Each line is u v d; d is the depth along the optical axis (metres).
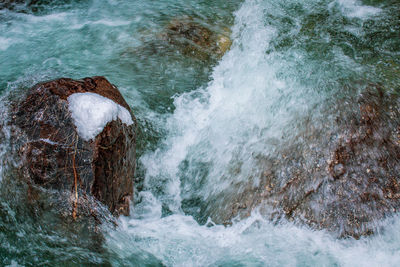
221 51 5.09
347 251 3.15
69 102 3.13
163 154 4.17
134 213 3.62
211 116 4.36
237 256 3.24
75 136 3.03
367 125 3.65
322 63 4.53
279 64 4.60
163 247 3.35
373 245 3.16
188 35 5.39
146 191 3.91
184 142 4.26
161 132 4.30
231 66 4.83
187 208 3.79
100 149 3.04
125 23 5.83
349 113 3.76
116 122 3.20
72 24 5.96
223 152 3.99
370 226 3.22
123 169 3.34
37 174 2.98
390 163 3.45
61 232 3.02
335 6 5.70
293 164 3.54
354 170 3.41
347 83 4.13
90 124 3.04
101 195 3.05
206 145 4.15
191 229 3.54
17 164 3.03
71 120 3.06
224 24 5.60
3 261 2.92
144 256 3.25
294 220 3.32
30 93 3.32
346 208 3.27
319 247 3.18
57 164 2.98
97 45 5.41
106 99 3.23
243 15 5.72
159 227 3.55
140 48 5.24
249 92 4.38
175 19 5.76
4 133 3.10
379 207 3.27
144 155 4.09
